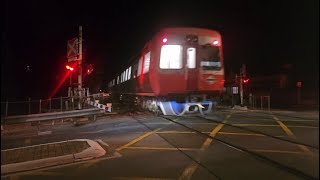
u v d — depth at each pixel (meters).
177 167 8.31
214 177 7.38
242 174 7.53
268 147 10.36
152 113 20.05
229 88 33.84
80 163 9.16
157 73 16.17
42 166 9.00
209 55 16.48
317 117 18.77
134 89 23.16
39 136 15.30
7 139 14.70
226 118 18.42
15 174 8.34
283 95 35.38
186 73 16.16
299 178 7.11
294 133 12.94
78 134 15.05
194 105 16.72
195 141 11.59
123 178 7.58
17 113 25.98
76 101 26.20
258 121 16.95
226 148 10.33
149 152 10.12
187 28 16.36
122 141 12.18
